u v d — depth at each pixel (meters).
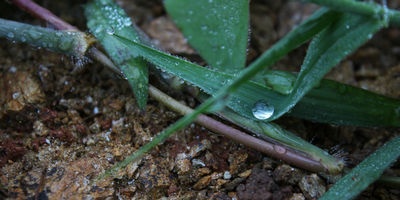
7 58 0.19
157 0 0.21
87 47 0.17
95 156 0.17
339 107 0.17
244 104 0.16
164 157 0.17
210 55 0.17
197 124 0.18
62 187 0.16
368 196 0.17
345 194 0.15
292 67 0.20
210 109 0.15
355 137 0.18
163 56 0.16
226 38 0.17
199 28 0.17
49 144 0.17
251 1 0.21
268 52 0.14
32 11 0.18
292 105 0.16
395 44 0.21
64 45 0.17
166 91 0.18
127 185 0.17
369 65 0.21
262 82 0.17
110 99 0.18
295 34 0.15
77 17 0.20
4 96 0.18
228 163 0.17
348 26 0.15
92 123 0.18
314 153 0.16
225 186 0.17
